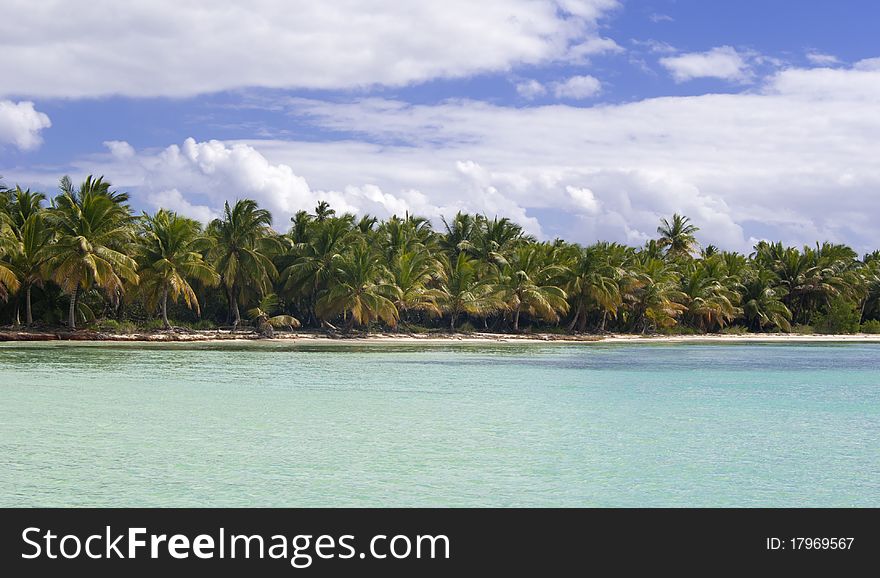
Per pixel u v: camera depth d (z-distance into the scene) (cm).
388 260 7669
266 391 3128
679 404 2839
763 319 9981
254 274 6938
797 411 2672
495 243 8575
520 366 4575
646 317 9169
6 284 5606
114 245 6050
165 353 5128
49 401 2738
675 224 11575
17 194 6159
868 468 1766
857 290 10669
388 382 3538
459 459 1828
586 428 2277
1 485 1570
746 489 1594
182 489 1553
